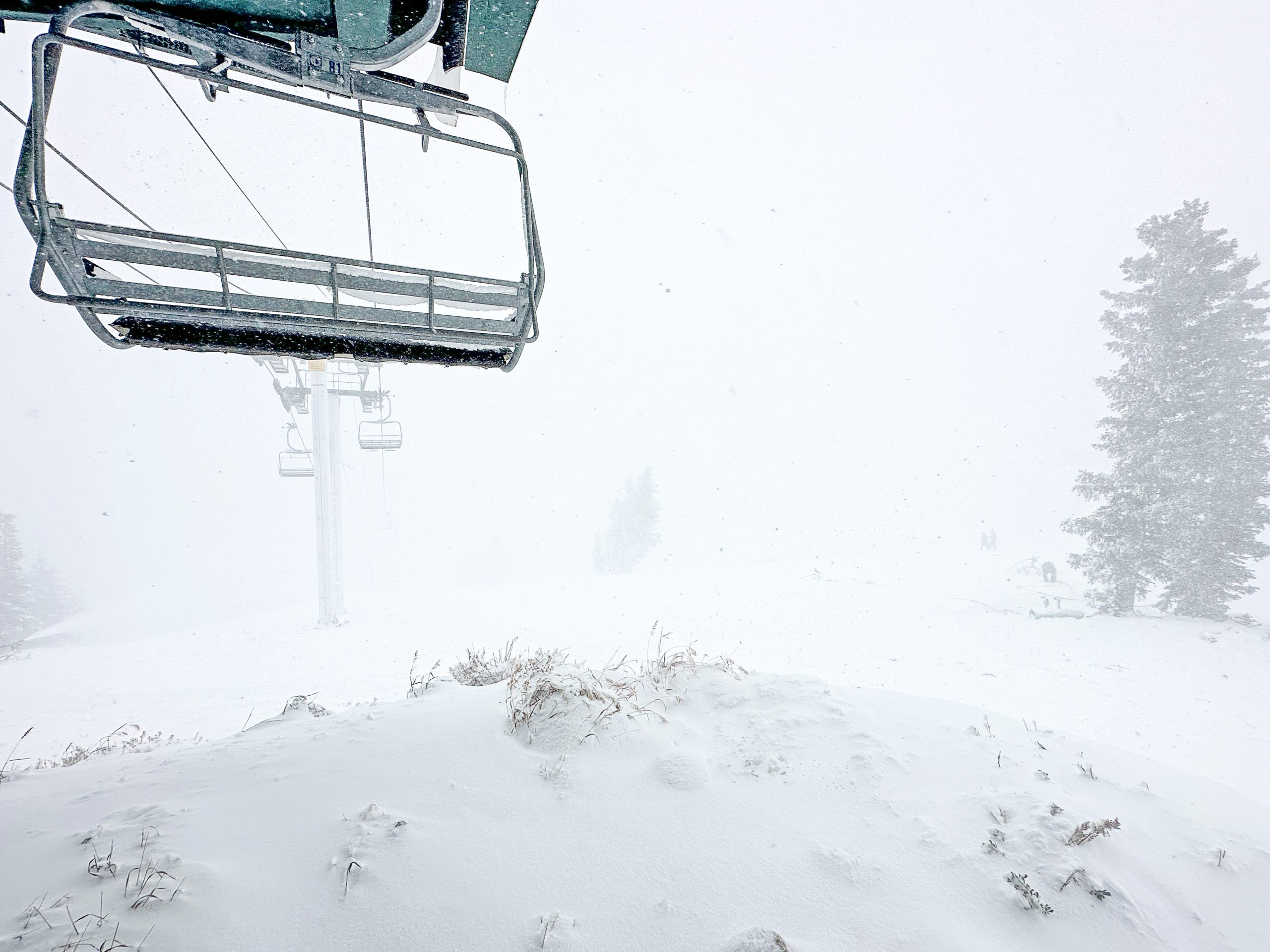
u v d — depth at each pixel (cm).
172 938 194
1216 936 236
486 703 421
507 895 228
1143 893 252
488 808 285
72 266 240
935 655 1329
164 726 868
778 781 323
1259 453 1634
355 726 395
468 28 399
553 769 319
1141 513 1698
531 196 327
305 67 270
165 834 255
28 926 197
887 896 237
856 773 333
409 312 310
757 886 240
